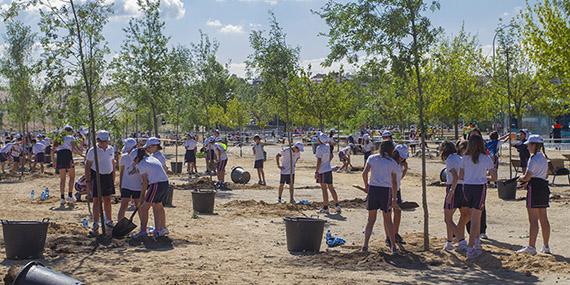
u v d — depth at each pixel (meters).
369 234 10.55
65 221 14.00
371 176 10.54
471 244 10.16
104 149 12.34
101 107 12.75
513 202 18.12
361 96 57.81
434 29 10.88
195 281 8.61
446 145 10.99
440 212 16.36
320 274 9.23
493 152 19.73
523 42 24.39
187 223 14.09
